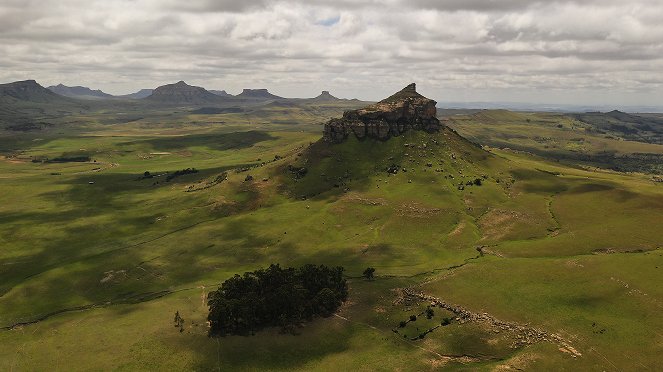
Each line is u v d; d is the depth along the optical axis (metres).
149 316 141.50
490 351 115.25
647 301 131.00
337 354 118.62
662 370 102.94
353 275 171.50
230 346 122.62
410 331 127.56
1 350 125.62
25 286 170.00
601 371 103.56
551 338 117.31
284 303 134.75
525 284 147.88
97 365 114.88
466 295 145.12
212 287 166.00
